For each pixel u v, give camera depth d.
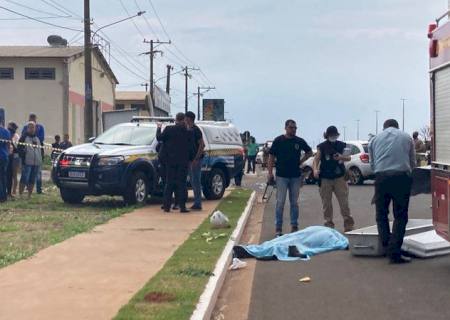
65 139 27.19
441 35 10.34
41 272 9.74
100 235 13.15
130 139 19.05
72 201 18.89
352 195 24.59
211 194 20.50
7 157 18.45
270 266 11.20
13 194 20.27
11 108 46.00
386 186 11.15
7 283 9.05
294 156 14.09
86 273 9.70
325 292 9.28
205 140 20.34
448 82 10.05
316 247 12.53
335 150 14.43
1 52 46.38
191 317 7.36
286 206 20.86
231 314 8.31
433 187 10.79
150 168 18.39
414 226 13.32
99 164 17.61
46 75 45.97
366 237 11.76
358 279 10.05
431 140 10.85
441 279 9.98
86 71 30.62
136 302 7.96
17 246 11.75
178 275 9.49
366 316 8.02
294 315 8.16
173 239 12.72
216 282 9.12
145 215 16.23
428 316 7.98
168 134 16.73
